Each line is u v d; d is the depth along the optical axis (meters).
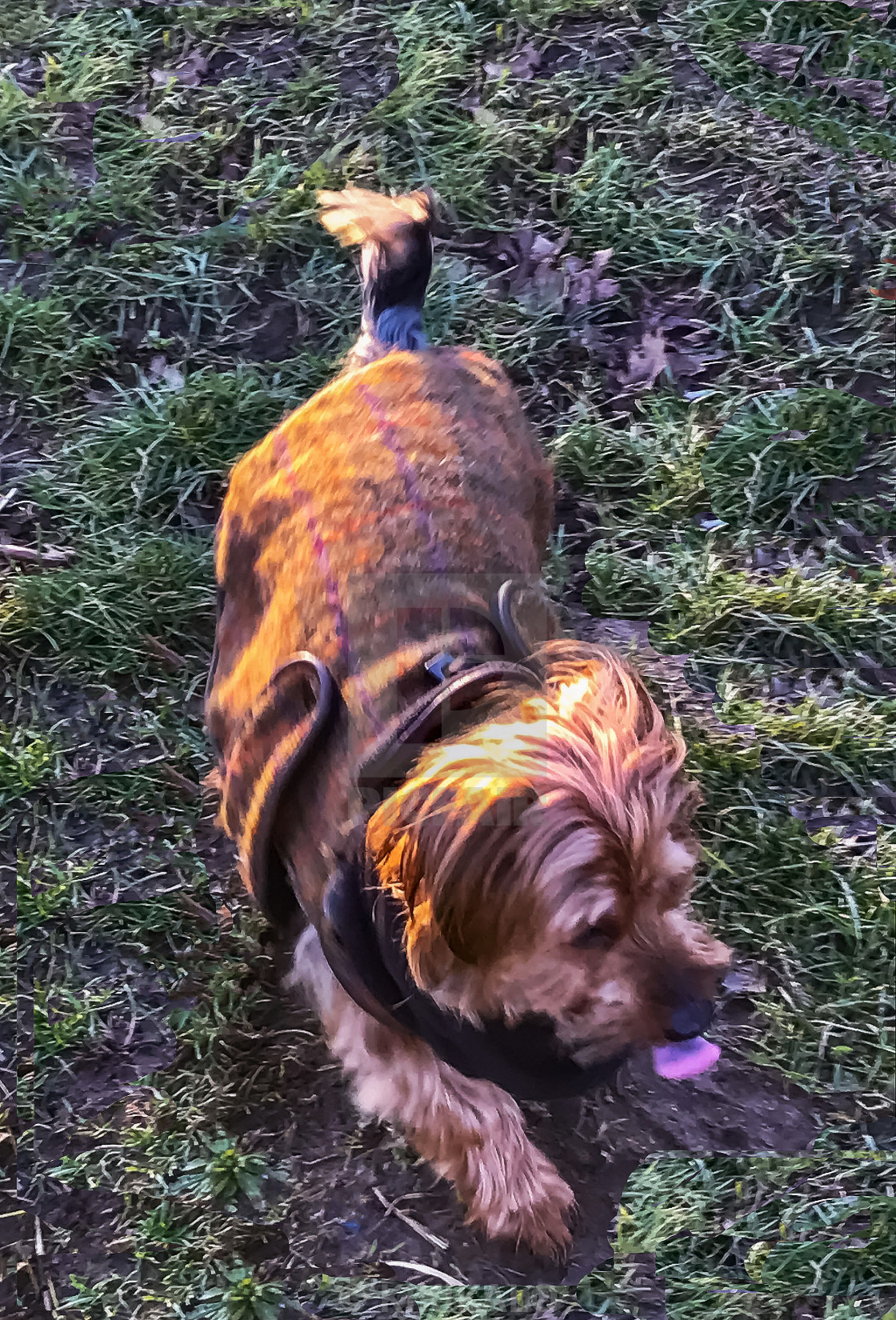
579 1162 1.55
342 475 1.45
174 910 1.63
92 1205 1.53
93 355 1.88
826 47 2.14
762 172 2.01
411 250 1.59
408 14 2.18
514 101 2.09
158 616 1.75
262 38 2.16
